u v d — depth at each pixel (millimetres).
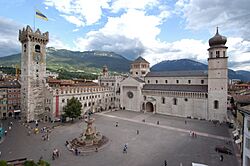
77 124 91000
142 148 60406
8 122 94938
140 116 110250
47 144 63688
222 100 95562
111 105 138875
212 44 99625
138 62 141375
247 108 35281
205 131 79250
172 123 93438
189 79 116562
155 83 132125
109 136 72562
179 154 55500
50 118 98062
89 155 54875
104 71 162000
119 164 49156
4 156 53781
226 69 94562
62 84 131875
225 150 55750
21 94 102562
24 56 100062
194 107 104938
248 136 33750
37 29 99500
